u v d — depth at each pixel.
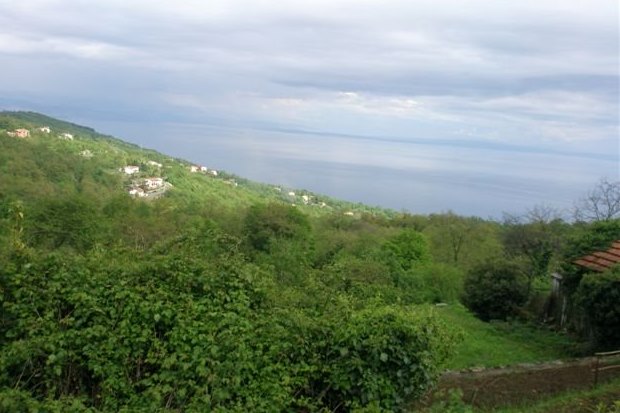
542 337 19.86
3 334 6.27
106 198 47.59
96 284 6.54
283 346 6.51
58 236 25.88
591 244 21.66
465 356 16.09
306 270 10.09
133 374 6.12
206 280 6.88
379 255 33.16
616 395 9.24
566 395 10.01
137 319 6.30
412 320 6.97
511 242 33.66
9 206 8.16
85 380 6.18
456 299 31.38
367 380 6.41
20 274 6.39
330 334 6.80
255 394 5.98
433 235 45.94
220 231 8.26
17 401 5.19
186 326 6.25
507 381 11.72
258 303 7.18
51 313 6.17
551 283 26.30
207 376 5.79
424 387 6.91
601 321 16.94
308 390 6.62
